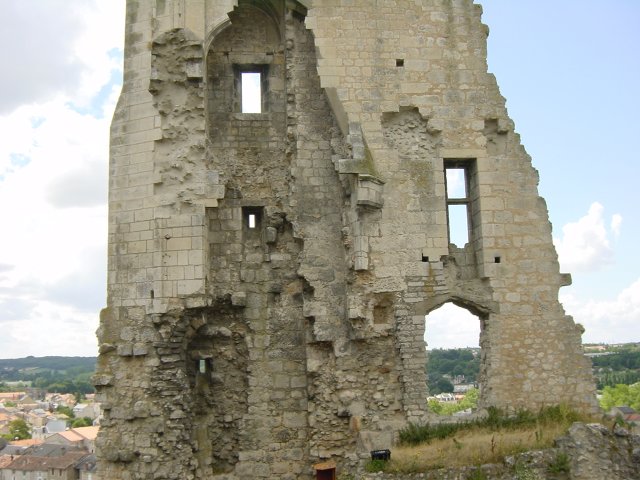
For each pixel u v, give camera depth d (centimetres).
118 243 1897
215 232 2041
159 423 1780
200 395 1973
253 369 1978
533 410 1858
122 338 1841
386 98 1989
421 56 2023
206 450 1939
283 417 1952
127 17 1997
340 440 1847
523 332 1906
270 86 2167
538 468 1536
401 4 2047
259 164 2114
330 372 1898
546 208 1981
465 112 2006
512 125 2016
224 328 1981
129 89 1966
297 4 2075
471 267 1984
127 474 1761
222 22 2002
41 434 12025
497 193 1973
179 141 1922
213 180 1908
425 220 1934
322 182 2033
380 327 1869
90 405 14600
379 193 1916
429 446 1681
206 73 2070
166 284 1850
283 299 2019
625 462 1584
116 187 1927
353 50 2008
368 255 1892
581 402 1877
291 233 2050
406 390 1827
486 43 2056
